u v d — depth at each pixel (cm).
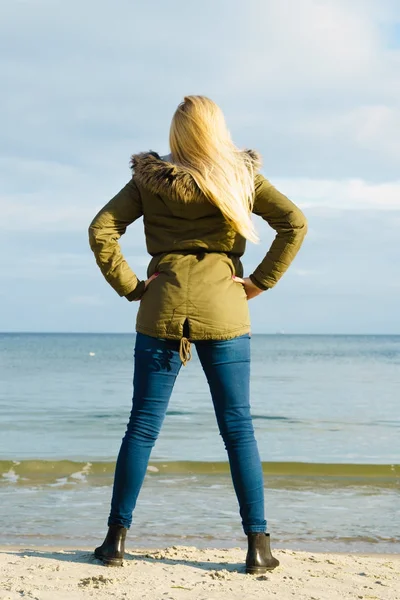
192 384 2558
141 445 311
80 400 1889
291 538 492
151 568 317
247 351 310
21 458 898
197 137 301
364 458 945
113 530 320
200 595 276
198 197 298
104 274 314
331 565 352
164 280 306
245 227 300
